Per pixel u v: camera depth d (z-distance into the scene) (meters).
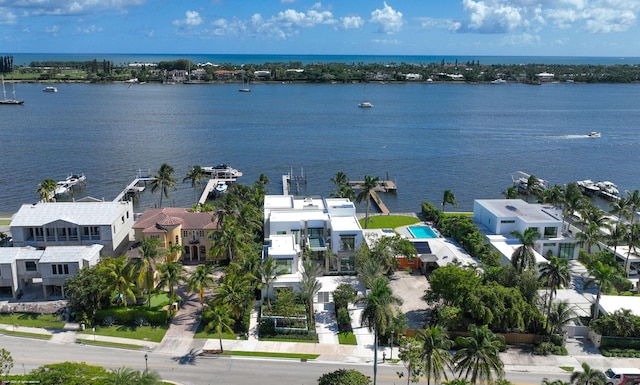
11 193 147.38
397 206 143.88
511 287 73.19
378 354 67.25
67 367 53.69
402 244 91.06
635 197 107.31
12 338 68.88
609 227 98.38
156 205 142.12
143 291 78.62
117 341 68.88
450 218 112.38
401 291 83.94
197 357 65.56
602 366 65.00
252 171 178.00
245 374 62.12
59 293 79.88
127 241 97.25
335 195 125.75
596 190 157.75
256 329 72.44
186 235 94.75
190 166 179.50
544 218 100.38
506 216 101.69
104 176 167.25
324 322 74.81
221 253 86.81
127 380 50.69
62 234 88.06
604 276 72.38
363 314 58.94
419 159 198.25
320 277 87.75
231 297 70.62
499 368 51.59
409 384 60.62
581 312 77.62
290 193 153.88
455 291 70.81
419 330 64.88
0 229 109.38
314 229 93.44
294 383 60.47
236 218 93.12
